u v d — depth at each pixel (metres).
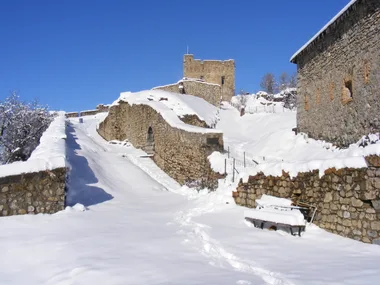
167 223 8.44
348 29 13.92
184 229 7.77
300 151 16.41
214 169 13.38
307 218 7.64
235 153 17.97
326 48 15.77
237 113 32.12
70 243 6.64
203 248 6.29
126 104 25.08
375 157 6.23
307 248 6.21
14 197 9.13
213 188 13.02
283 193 8.57
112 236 7.11
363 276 4.60
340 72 14.58
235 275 4.80
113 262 5.42
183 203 11.44
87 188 12.15
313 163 7.77
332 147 14.90
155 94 27.34
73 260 5.66
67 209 9.52
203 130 14.91
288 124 24.41
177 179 16.33
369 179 6.31
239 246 6.31
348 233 6.67
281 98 42.09
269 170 9.12
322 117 16.12
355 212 6.57
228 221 8.48
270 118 27.41
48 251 6.24
